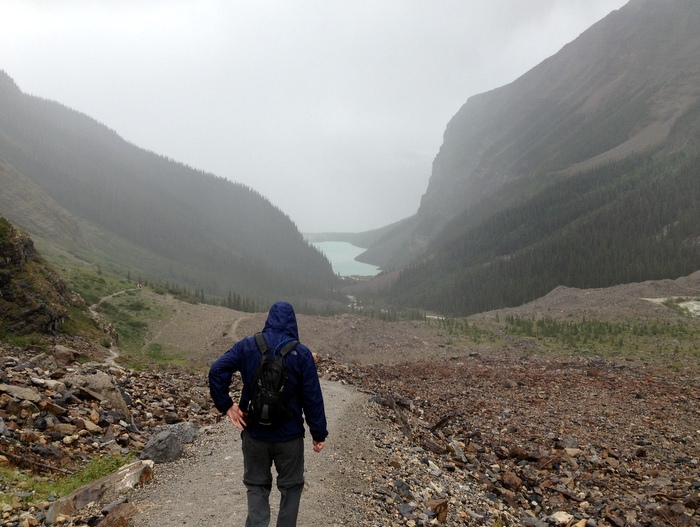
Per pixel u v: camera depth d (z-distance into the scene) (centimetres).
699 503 1176
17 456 783
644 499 1228
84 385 1184
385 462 981
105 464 837
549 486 1218
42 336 2577
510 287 19400
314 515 663
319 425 477
